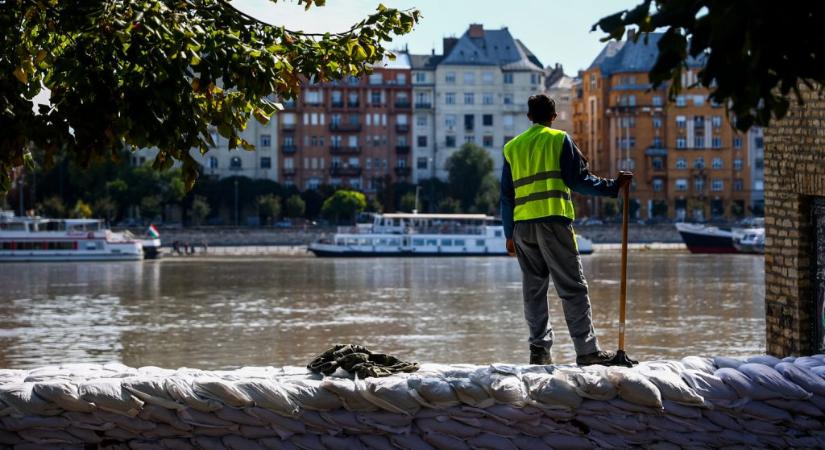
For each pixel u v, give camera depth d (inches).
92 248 3415.4
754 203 5551.2
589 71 5743.1
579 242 3752.5
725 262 3137.3
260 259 3538.4
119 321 1517.0
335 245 3671.3
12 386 278.4
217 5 351.6
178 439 275.9
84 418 273.1
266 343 1232.8
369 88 5625.0
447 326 1408.7
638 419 275.7
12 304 1833.2
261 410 275.6
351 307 1726.1
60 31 324.2
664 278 2397.9
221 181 5280.5
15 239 3361.2
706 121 5511.8
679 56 203.3
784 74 198.7
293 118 5575.8
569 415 275.4
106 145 324.5
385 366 308.7
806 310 426.9
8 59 336.8
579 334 315.3
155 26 304.7
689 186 5516.7
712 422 277.9
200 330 1384.1
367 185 5634.8
